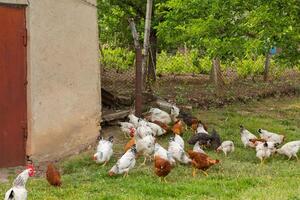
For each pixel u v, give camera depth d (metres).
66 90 12.23
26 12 11.38
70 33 12.27
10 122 11.33
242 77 26.42
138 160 11.69
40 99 11.63
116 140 13.38
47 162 11.74
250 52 14.17
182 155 11.12
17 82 11.38
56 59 11.96
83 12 12.55
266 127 15.62
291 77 27.73
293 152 12.22
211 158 11.14
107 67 27.52
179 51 33.41
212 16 15.02
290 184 9.74
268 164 11.75
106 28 23.41
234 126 15.56
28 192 9.14
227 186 9.58
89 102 12.85
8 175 10.82
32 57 11.45
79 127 12.59
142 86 15.39
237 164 11.51
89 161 11.56
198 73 27.97
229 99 19.64
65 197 8.87
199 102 18.61
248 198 8.69
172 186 9.38
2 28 11.12
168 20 17.56
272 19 13.05
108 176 10.30
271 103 20.41
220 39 14.97
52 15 11.82
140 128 12.13
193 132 14.28
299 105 20.19
